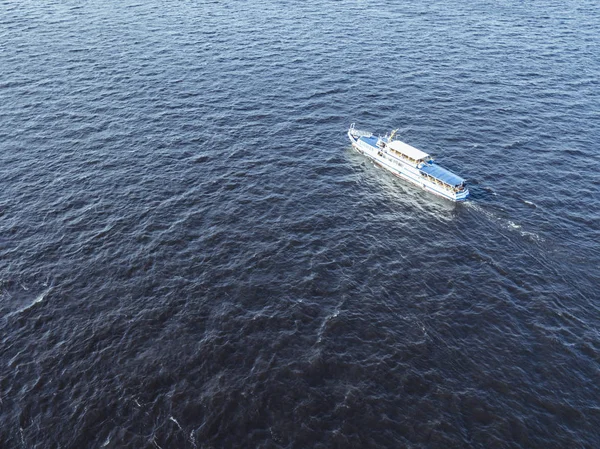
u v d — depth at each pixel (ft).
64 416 189.88
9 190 305.53
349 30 553.23
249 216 293.43
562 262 266.36
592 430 188.55
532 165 341.62
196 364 209.67
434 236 285.43
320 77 450.71
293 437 183.93
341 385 202.90
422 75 458.91
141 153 343.87
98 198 302.04
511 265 264.93
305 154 352.49
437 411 193.98
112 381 202.49
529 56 497.46
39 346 215.92
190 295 241.76
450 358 215.31
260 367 209.05
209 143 357.20
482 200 310.65
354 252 272.31
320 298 242.99
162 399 196.34
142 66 456.86
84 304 235.81
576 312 237.66
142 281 248.52
